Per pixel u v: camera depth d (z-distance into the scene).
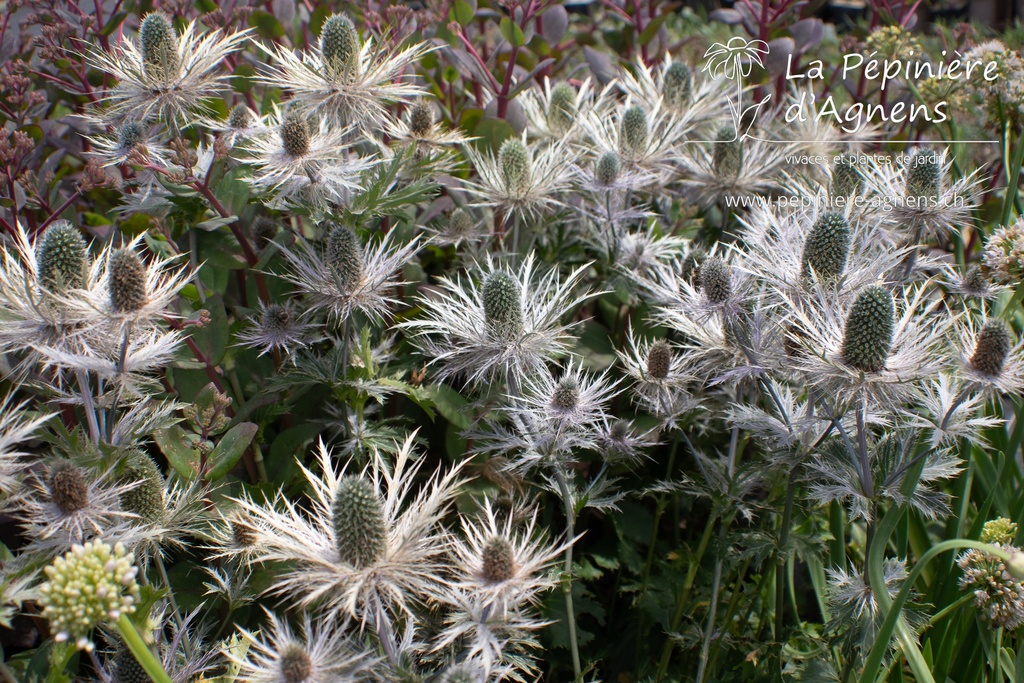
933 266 0.88
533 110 1.06
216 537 0.80
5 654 0.87
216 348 0.88
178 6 1.00
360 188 0.86
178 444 0.82
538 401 0.83
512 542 0.77
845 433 0.79
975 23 1.26
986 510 0.85
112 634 0.78
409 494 0.92
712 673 0.87
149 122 0.94
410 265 0.96
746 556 0.83
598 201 0.98
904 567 0.82
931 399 0.80
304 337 0.89
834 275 0.81
